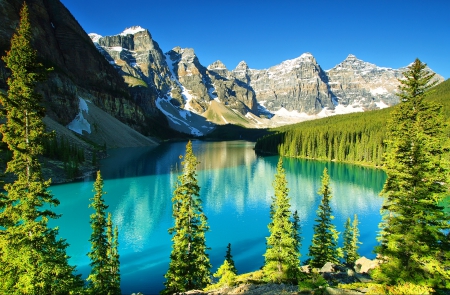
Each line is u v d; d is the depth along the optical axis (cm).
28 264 1552
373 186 8812
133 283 3453
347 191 8175
